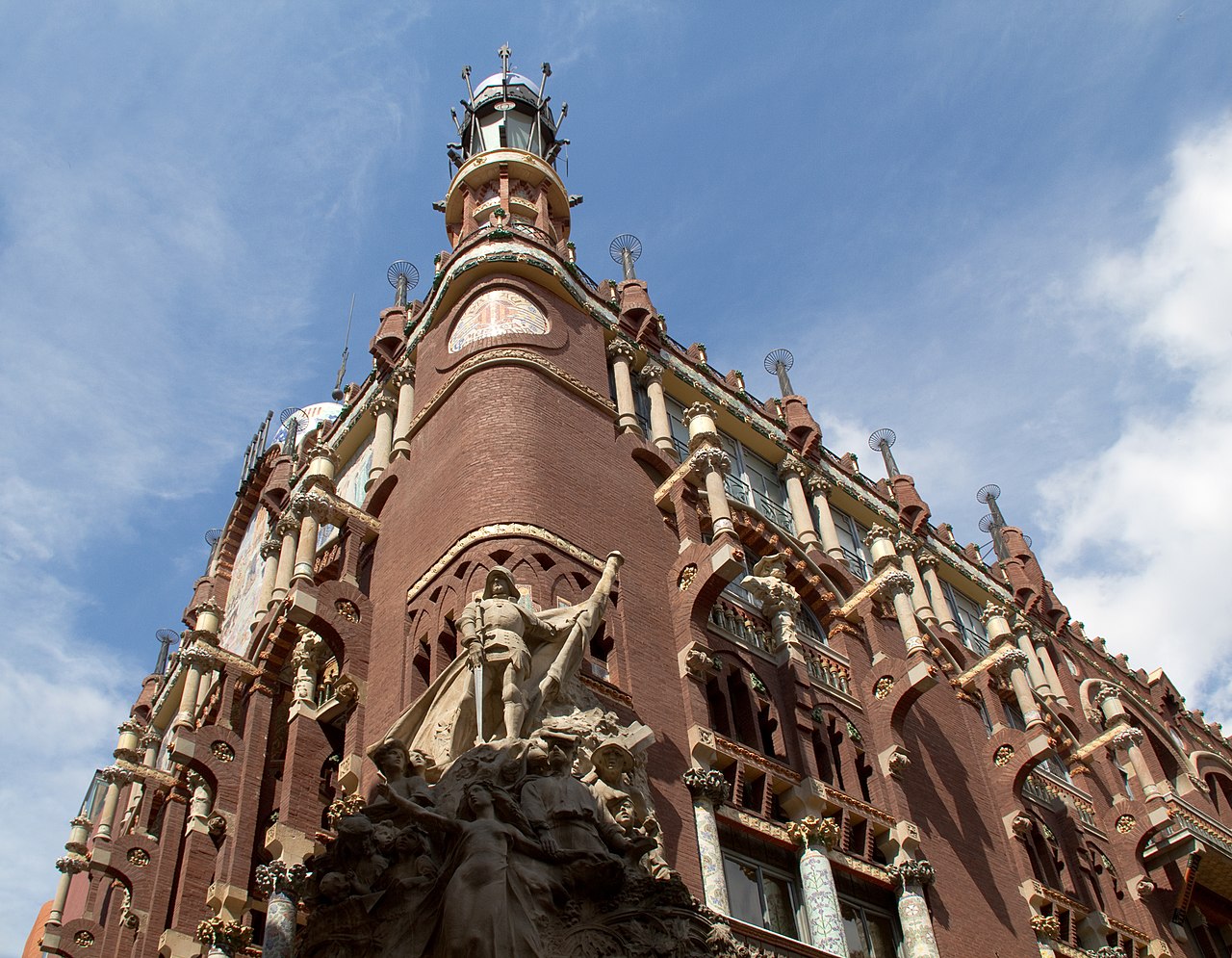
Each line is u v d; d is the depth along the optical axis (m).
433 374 25.12
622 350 26.53
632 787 15.42
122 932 25.94
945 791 24.67
